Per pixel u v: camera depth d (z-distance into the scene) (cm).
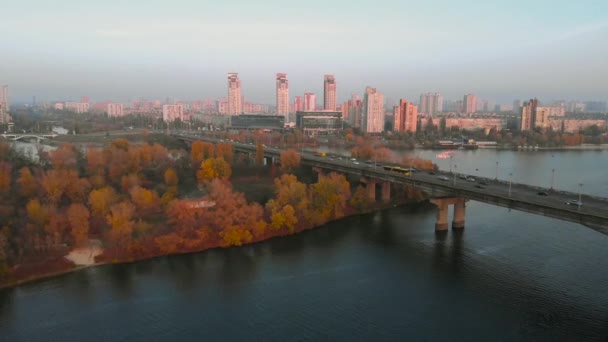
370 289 12512
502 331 10488
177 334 10419
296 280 13038
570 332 10419
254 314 11250
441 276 13312
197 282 12850
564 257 14588
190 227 15475
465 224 18162
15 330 10488
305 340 10212
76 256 14025
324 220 18300
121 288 12456
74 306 11506
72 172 18900
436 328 10638
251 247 15462
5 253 13088
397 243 16088
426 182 17825
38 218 14725
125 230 14362
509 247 15575
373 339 10238
